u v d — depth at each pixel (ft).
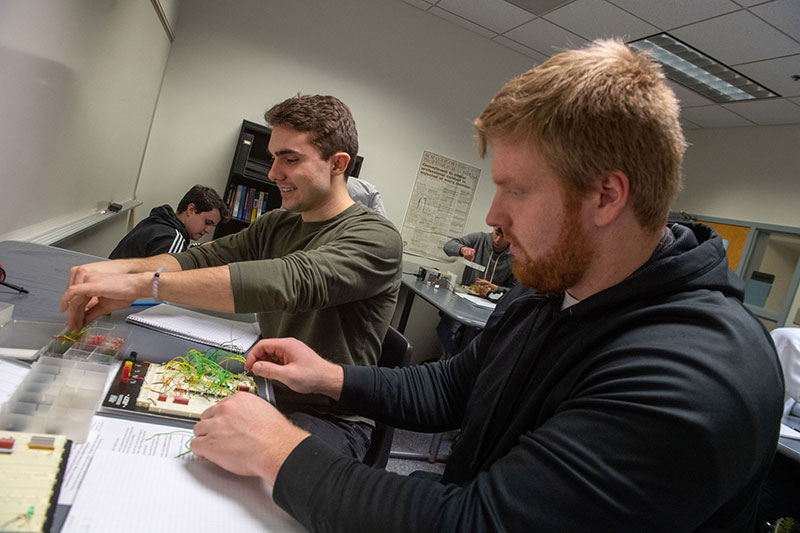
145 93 10.33
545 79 1.86
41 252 5.16
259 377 3.10
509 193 2.01
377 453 4.06
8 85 4.59
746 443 1.57
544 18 12.12
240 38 12.61
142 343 3.18
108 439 2.05
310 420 3.66
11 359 2.56
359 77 13.80
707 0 9.45
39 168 5.90
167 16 10.38
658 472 1.52
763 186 14.93
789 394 6.79
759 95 13.20
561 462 1.62
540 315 2.60
